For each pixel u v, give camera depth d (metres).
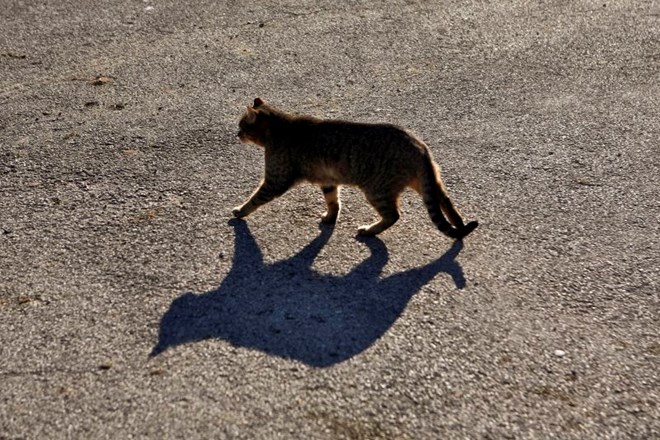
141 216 2.20
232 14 3.43
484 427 1.64
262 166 2.41
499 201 2.25
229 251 2.07
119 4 3.52
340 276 1.99
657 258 2.04
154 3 3.53
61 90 2.83
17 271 2.02
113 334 1.84
